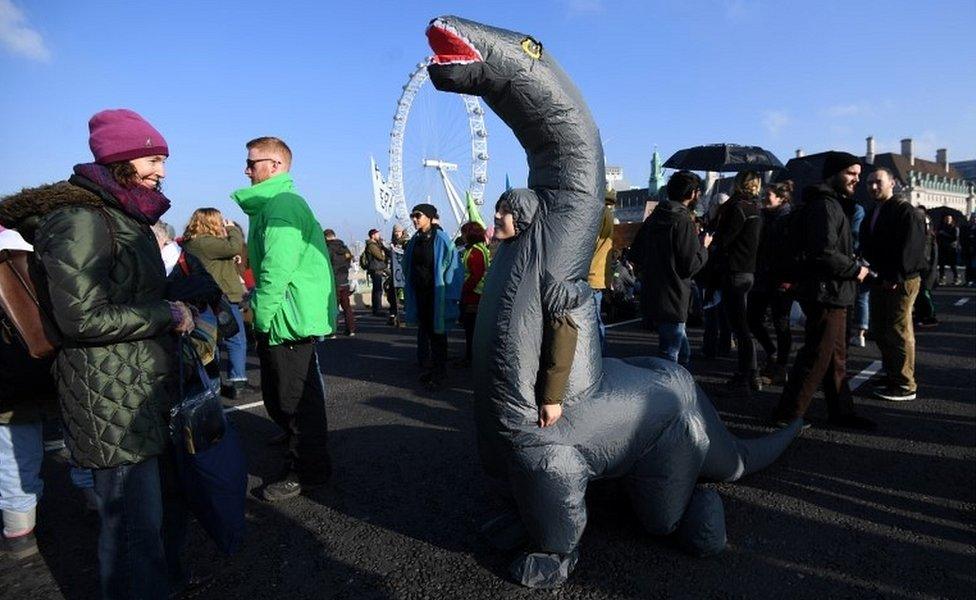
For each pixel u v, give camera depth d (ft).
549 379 7.41
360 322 38.11
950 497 10.13
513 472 7.82
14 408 8.12
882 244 14.66
